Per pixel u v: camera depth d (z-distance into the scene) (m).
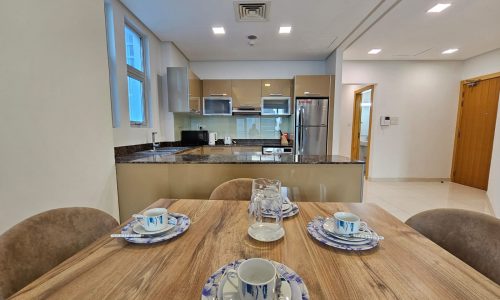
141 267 0.63
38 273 0.75
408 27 3.01
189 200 1.21
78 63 1.58
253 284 0.46
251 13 2.68
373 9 2.58
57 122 1.44
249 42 3.56
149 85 3.25
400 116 4.68
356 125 5.91
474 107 4.34
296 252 0.71
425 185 4.50
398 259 0.67
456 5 2.48
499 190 2.70
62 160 1.47
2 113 1.15
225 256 0.68
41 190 1.34
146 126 3.24
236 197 1.37
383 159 4.78
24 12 1.23
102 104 1.82
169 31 3.19
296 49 3.94
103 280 0.57
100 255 0.68
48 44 1.37
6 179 1.17
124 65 2.56
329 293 0.53
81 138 1.62
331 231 0.81
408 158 4.77
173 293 0.53
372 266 0.63
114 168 1.98
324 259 0.67
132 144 2.76
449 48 3.85
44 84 1.35
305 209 1.09
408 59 4.50
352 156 6.07
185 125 4.62
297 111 4.16
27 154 1.27
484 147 4.16
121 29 2.50
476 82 4.29
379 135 4.73
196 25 2.98
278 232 0.83
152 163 2.00
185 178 2.02
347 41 3.54
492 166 3.01
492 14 2.67
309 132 4.19
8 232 0.71
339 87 4.04
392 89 4.62
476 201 3.54
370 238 0.76
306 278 0.58
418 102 4.65
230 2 2.42
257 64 4.62
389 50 3.95
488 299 0.51
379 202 3.49
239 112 4.44
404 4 2.45
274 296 0.48
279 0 2.39
